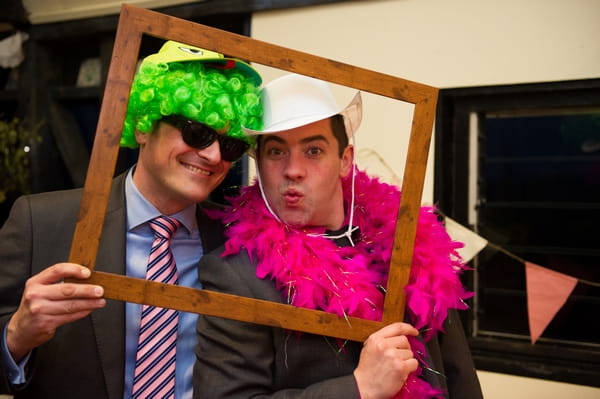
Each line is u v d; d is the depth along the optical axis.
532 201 2.60
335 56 2.29
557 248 2.28
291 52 1.00
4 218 3.12
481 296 2.26
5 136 2.74
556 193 2.55
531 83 2.04
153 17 0.97
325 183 1.09
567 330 2.17
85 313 0.95
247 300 0.99
